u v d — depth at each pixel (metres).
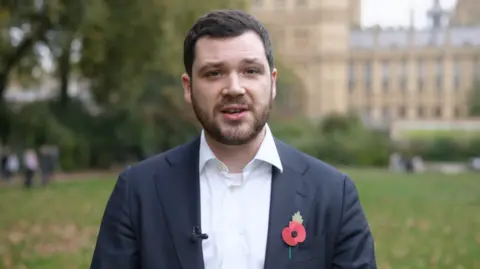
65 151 31.38
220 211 2.11
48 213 13.98
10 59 25.95
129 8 20.81
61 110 33.72
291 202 2.11
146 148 34.31
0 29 20.45
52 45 23.98
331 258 2.13
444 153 46.91
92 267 2.16
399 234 11.33
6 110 28.86
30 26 23.56
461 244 10.23
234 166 2.17
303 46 76.31
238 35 2.10
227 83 2.09
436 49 77.56
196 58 2.14
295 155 2.23
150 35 21.39
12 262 8.35
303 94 75.94
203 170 2.18
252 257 2.05
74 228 11.62
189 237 2.07
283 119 51.22
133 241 2.14
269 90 2.16
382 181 26.45
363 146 44.81
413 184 24.69
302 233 2.06
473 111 68.94
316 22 75.81
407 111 78.50
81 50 22.80
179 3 20.86
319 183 2.16
